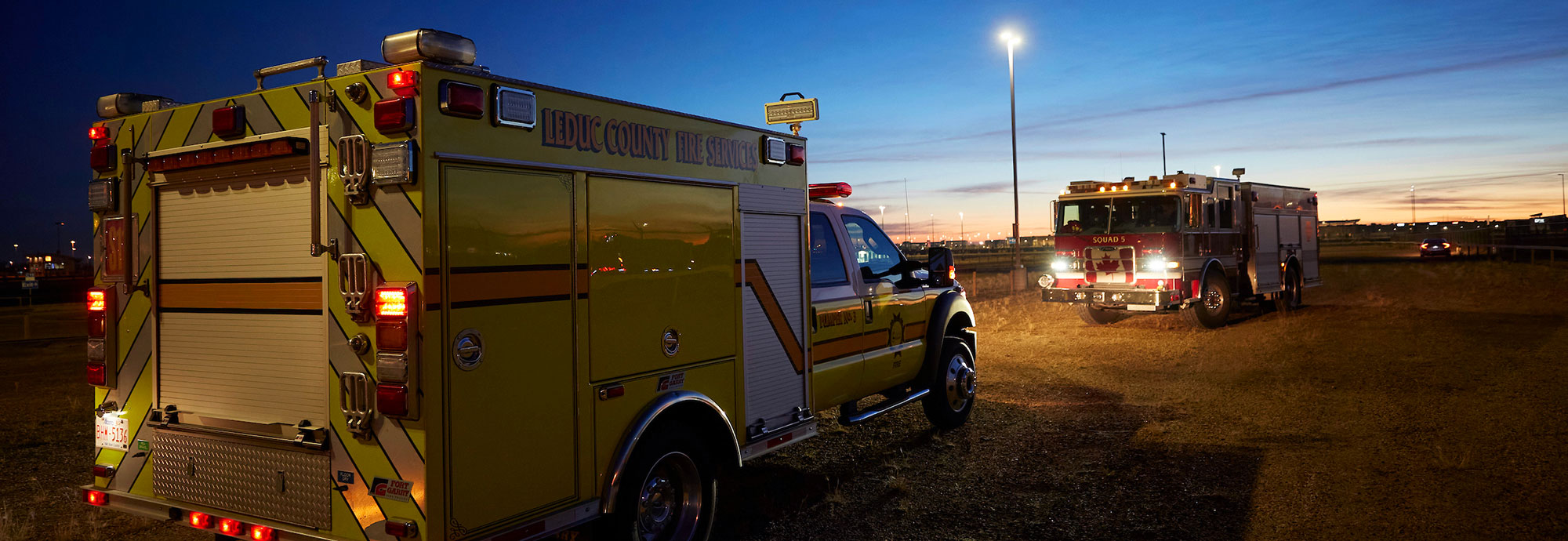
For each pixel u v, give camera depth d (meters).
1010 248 73.44
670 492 4.30
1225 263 15.30
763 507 5.25
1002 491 5.46
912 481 5.74
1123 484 5.51
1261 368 9.94
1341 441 6.34
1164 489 5.36
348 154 3.18
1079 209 15.30
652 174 4.09
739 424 4.68
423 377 3.08
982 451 6.47
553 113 3.58
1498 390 8.00
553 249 3.57
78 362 13.08
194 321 3.79
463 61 3.25
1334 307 17.75
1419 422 6.85
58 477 6.12
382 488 3.24
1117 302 14.63
